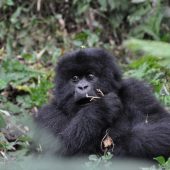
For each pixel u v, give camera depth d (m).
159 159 13.39
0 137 15.75
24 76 19.55
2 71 19.45
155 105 15.26
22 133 16.64
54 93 15.62
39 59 21.38
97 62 15.09
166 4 23.78
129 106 15.19
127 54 22.17
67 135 14.45
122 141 14.41
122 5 23.30
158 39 22.98
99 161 13.45
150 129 14.41
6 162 14.66
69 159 14.41
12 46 21.91
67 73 15.17
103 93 15.15
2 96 18.53
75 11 23.17
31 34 22.45
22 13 22.72
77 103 15.03
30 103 18.45
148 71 18.44
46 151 14.80
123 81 15.73
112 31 23.28
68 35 22.77
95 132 14.37
